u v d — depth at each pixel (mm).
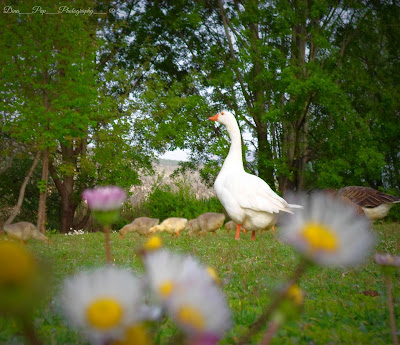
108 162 22219
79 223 25562
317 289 4191
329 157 22984
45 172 17031
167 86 25469
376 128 23031
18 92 16188
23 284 645
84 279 879
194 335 836
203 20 25672
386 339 2537
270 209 9195
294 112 21500
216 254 6852
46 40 15930
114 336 849
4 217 26688
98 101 20234
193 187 26047
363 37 26062
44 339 2219
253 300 3688
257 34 25062
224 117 10555
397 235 9445
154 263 938
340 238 877
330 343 2389
